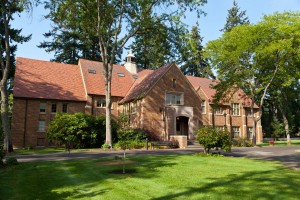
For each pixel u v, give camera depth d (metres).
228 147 18.98
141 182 9.62
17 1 23.17
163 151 24.64
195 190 8.36
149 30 28.77
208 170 12.10
